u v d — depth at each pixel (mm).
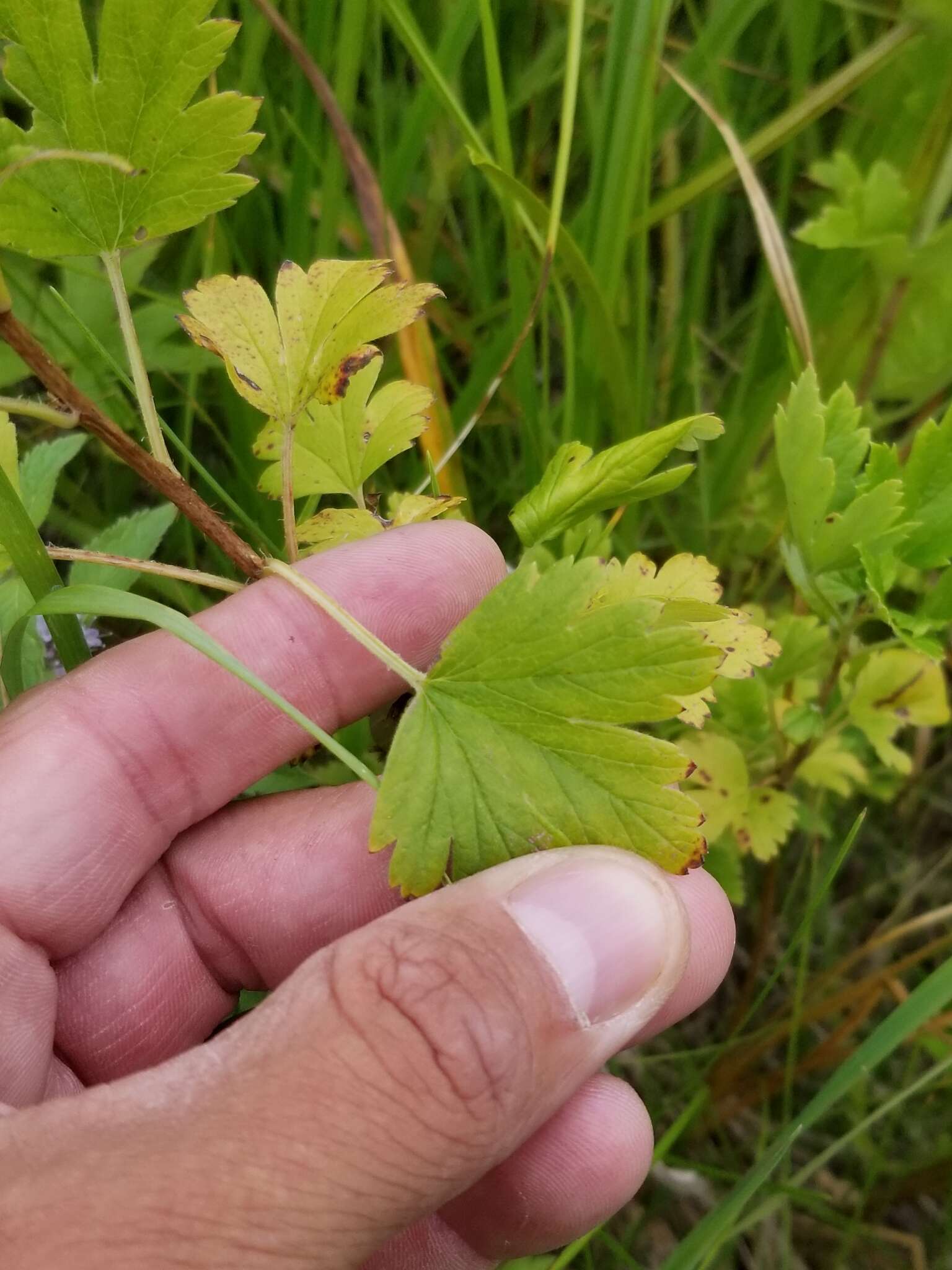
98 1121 86
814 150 200
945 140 160
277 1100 86
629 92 146
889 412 197
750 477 185
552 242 132
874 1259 190
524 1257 152
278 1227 84
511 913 93
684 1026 205
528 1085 94
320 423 113
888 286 167
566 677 88
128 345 92
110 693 120
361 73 200
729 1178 175
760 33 198
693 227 199
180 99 85
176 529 186
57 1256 79
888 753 154
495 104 143
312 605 122
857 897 211
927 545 117
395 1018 89
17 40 82
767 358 189
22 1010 118
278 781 150
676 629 85
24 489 131
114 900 127
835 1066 188
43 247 90
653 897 97
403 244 157
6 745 119
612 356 157
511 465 195
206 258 168
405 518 122
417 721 91
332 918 136
